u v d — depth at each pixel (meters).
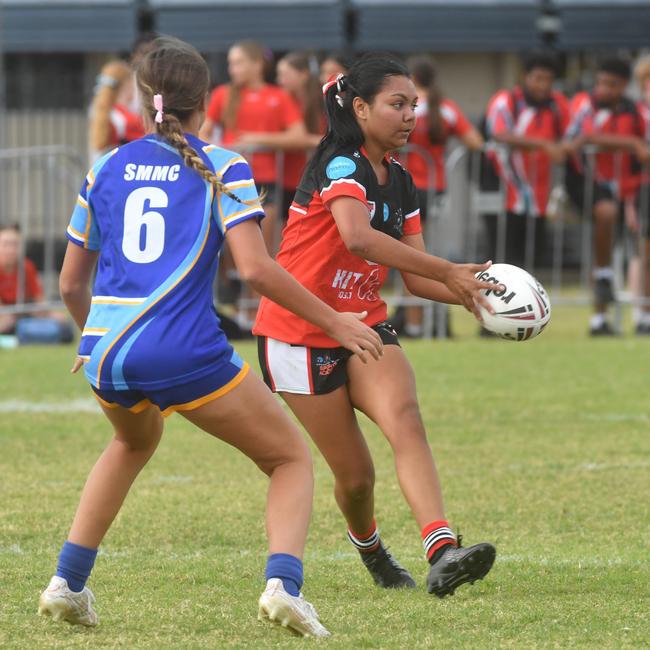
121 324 14.15
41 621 15.38
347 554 19.25
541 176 43.41
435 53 59.38
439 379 34.91
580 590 16.92
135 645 14.41
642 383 34.34
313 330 16.81
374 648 14.28
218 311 42.66
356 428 17.12
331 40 54.12
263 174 41.31
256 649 14.20
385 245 16.25
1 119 57.16
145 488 23.47
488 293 16.48
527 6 55.09
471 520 21.30
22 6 54.28
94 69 59.59
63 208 53.62
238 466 25.48
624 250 48.88
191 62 14.78
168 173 14.45
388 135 16.70
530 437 27.91
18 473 24.58
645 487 23.47
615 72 43.00
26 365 37.53
